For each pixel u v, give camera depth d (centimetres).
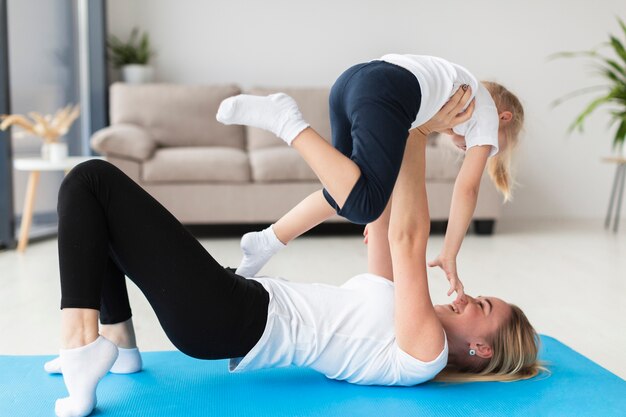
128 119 515
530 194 593
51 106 488
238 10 567
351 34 574
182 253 160
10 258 389
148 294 163
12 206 415
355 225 536
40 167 401
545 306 293
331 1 570
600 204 599
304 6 570
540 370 188
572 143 591
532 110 587
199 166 455
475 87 176
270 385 179
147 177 451
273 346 170
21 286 320
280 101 155
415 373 171
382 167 151
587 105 588
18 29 444
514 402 168
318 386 178
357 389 176
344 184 149
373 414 160
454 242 184
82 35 538
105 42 541
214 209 461
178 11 564
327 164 150
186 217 459
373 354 172
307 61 574
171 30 564
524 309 287
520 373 184
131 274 163
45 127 413
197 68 568
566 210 598
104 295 181
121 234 159
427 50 577
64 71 508
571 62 585
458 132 190
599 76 586
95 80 541
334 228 522
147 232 158
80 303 155
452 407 165
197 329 162
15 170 444
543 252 423
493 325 179
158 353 205
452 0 575
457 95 172
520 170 589
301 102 533
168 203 457
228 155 465
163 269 159
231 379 183
